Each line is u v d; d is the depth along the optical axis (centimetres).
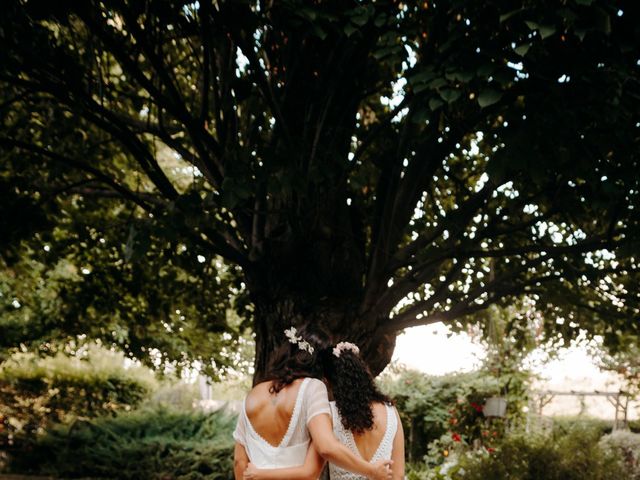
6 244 655
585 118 467
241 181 476
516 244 737
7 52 535
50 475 1313
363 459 344
